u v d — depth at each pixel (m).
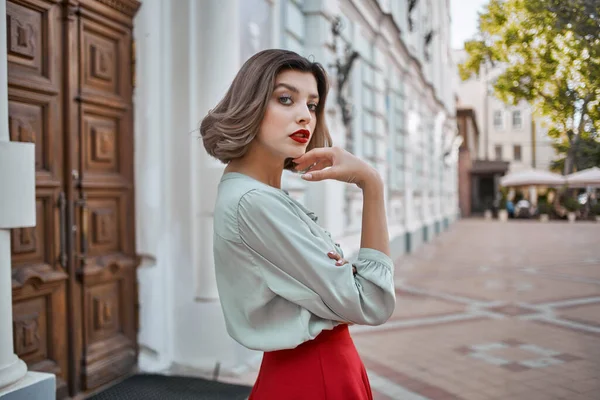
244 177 1.20
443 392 3.23
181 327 3.59
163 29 3.55
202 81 3.58
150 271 3.48
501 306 5.80
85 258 2.97
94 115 3.12
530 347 4.07
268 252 1.10
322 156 1.22
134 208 3.49
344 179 1.20
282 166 1.30
